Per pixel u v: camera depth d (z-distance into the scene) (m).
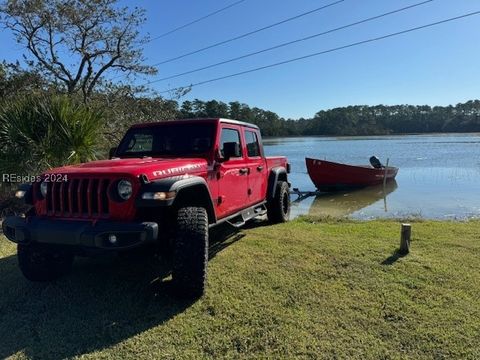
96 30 18.61
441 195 14.68
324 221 8.21
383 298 3.90
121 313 3.76
